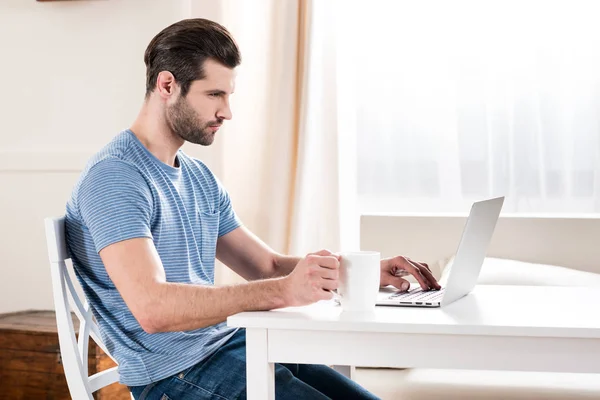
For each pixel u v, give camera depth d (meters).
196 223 1.72
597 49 2.97
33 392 2.75
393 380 1.98
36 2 3.34
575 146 3.00
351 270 1.36
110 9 3.27
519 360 1.23
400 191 3.17
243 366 1.51
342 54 3.10
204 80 1.66
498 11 3.04
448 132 3.11
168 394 1.52
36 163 3.33
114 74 3.28
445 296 1.43
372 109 3.17
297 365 1.63
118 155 1.60
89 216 1.53
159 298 1.43
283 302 1.38
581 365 1.22
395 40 3.13
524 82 3.03
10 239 3.39
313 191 3.03
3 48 3.38
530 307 1.42
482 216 1.49
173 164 1.74
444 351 1.25
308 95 3.01
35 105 3.36
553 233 2.45
